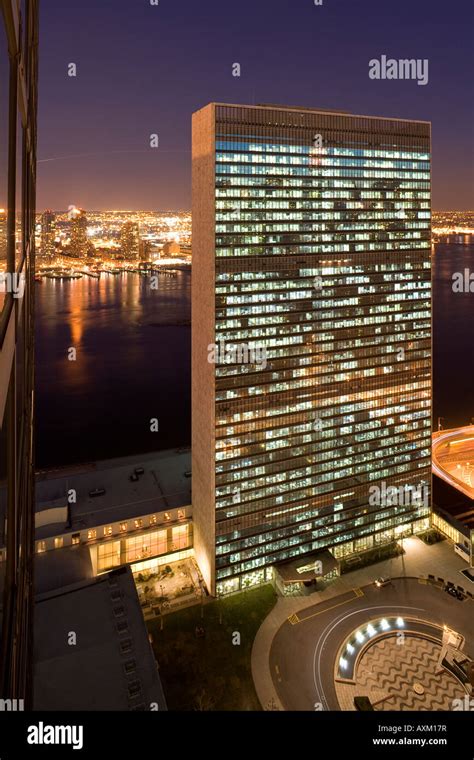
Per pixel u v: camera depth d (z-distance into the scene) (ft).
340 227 469.16
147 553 479.82
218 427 436.76
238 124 411.75
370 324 497.46
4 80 40.55
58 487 516.73
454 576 479.82
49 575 406.62
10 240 44.96
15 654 52.24
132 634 339.77
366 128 472.03
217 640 406.62
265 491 464.65
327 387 483.10
